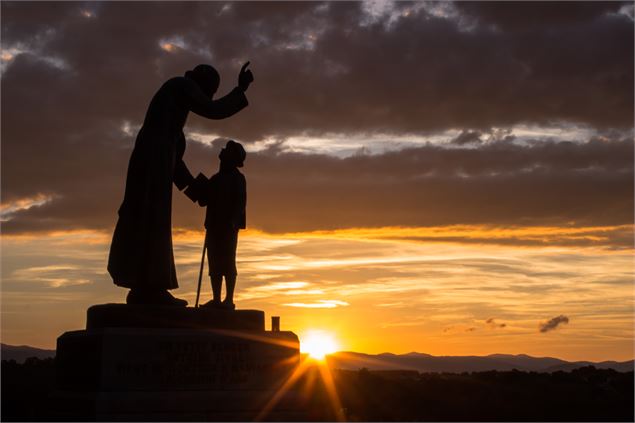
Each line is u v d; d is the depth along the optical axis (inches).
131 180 997.2
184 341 919.0
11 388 1136.2
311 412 994.7
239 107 1032.2
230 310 964.0
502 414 982.4
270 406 937.5
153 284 973.8
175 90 1005.8
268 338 956.6
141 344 900.0
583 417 964.6
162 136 995.3
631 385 1136.8
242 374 939.3
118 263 987.3
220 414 914.7
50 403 969.5
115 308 925.2
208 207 1015.6
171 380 906.1
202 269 1015.6
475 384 1147.3
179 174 1033.5
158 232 982.4
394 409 1016.9
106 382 879.7
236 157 1020.5
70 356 952.9
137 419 879.1
